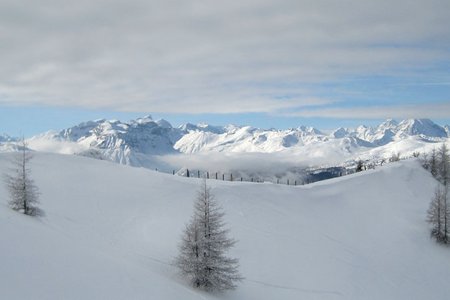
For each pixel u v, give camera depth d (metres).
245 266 51.22
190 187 77.19
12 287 19.64
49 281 21.70
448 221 76.19
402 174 111.44
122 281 25.66
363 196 96.31
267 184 90.31
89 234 49.69
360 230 78.56
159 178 81.06
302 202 85.38
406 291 56.47
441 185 113.38
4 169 71.88
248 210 71.69
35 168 76.38
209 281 36.84
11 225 28.34
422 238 77.62
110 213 60.28
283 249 58.75
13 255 23.02
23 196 45.47
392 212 88.31
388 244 73.81
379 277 58.41
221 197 74.19
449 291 61.19
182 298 27.72
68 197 63.94
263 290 45.09
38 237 27.89
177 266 38.50
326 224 76.81
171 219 61.00
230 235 59.47
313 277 52.28
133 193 70.81
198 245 37.22
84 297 21.53
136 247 48.88
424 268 66.81
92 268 25.73
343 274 55.38
